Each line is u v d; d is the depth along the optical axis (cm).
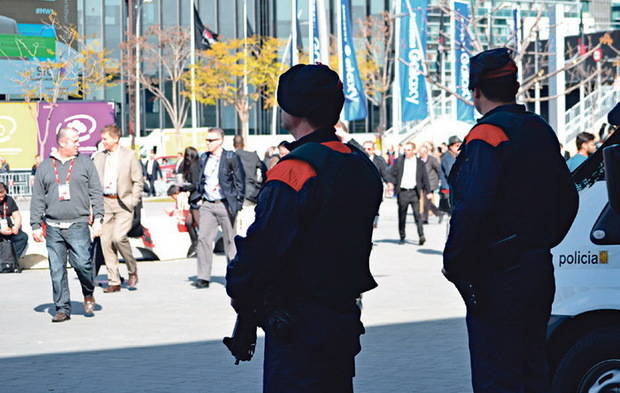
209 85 9038
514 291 663
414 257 2444
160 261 2489
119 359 1224
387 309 1570
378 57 9262
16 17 7144
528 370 671
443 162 2892
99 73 8006
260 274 543
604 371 775
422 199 2781
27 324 1513
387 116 10450
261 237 541
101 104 5541
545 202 673
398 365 1140
